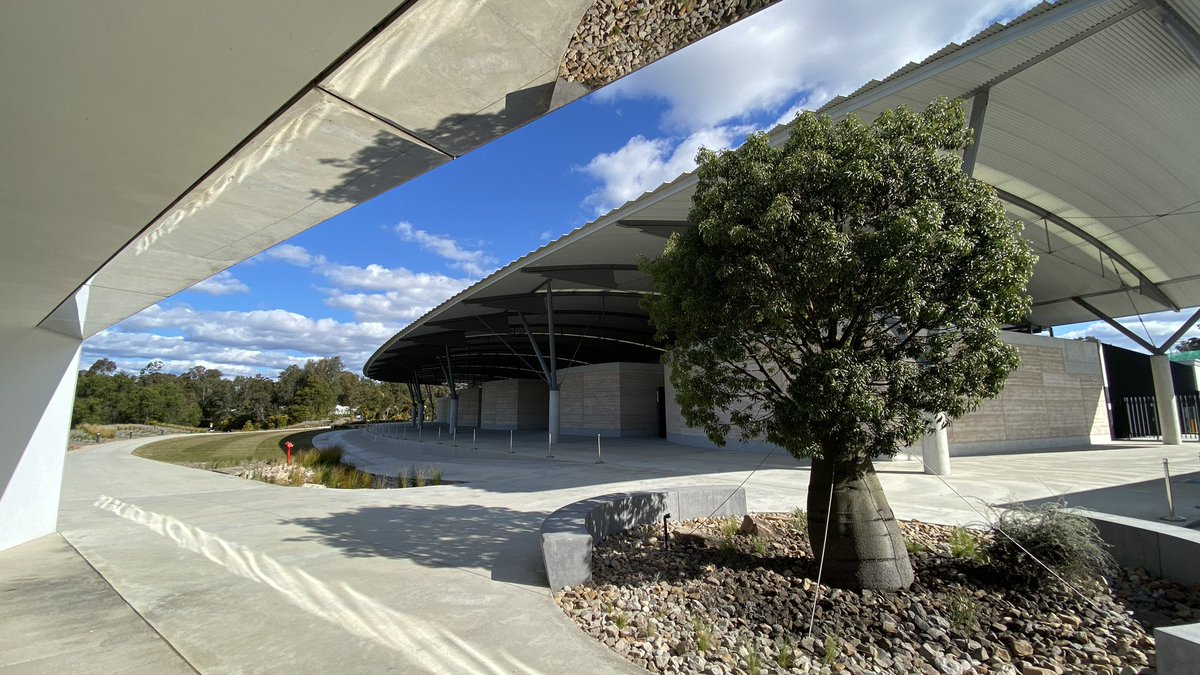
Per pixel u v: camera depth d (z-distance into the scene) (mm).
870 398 4480
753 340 5391
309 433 58875
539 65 2730
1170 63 11750
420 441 32688
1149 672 3566
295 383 95688
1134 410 27688
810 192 5039
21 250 4340
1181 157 14836
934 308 4594
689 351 5625
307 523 8781
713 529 7695
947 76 12070
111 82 2383
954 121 5340
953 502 9891
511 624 4469
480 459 22078
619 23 2512
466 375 68562
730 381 5527
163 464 22922
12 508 7570
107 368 95688
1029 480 12570
